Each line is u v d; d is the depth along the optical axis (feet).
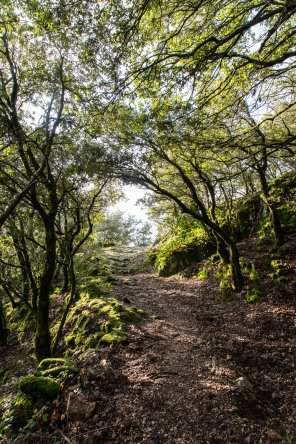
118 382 13.33
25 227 29.43
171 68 14.88
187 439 9.69
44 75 22.34
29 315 35.24
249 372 13.91
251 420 10.40
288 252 25.89
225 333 18.84
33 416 12.08
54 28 15.17
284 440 9.21
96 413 11.28
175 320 23.36
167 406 11.43
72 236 30.22
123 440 9.88
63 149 24.04
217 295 27.09
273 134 25.36
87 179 24.80
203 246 39.29
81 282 40.50
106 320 23.07
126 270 55.72
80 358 16.69
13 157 23.90
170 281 38.32
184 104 16.67
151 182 24.90
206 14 13.53
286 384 12.59
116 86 15.29
